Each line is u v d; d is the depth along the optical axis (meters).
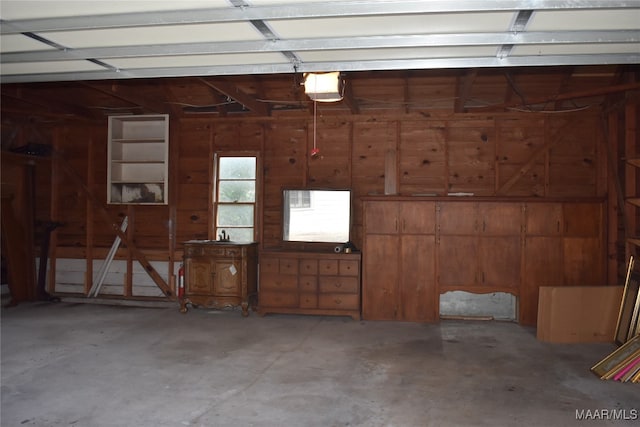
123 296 7.29
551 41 2.81
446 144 6.52
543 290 5.17
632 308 4.74
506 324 5.89
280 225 6.82
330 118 6.72
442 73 5.88
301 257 6.18
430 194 6.50
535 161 6.35
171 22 2.59
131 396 3.64
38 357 4.59
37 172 7.62
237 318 6.22
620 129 5.78
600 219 5.77
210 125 7.05
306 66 3.45
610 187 5.88
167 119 6.85
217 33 2.84
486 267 5.92
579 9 2.41
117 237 7.32
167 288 7.10
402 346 4.96
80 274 7.47
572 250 5.80
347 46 2.94
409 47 2.98
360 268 6.16
